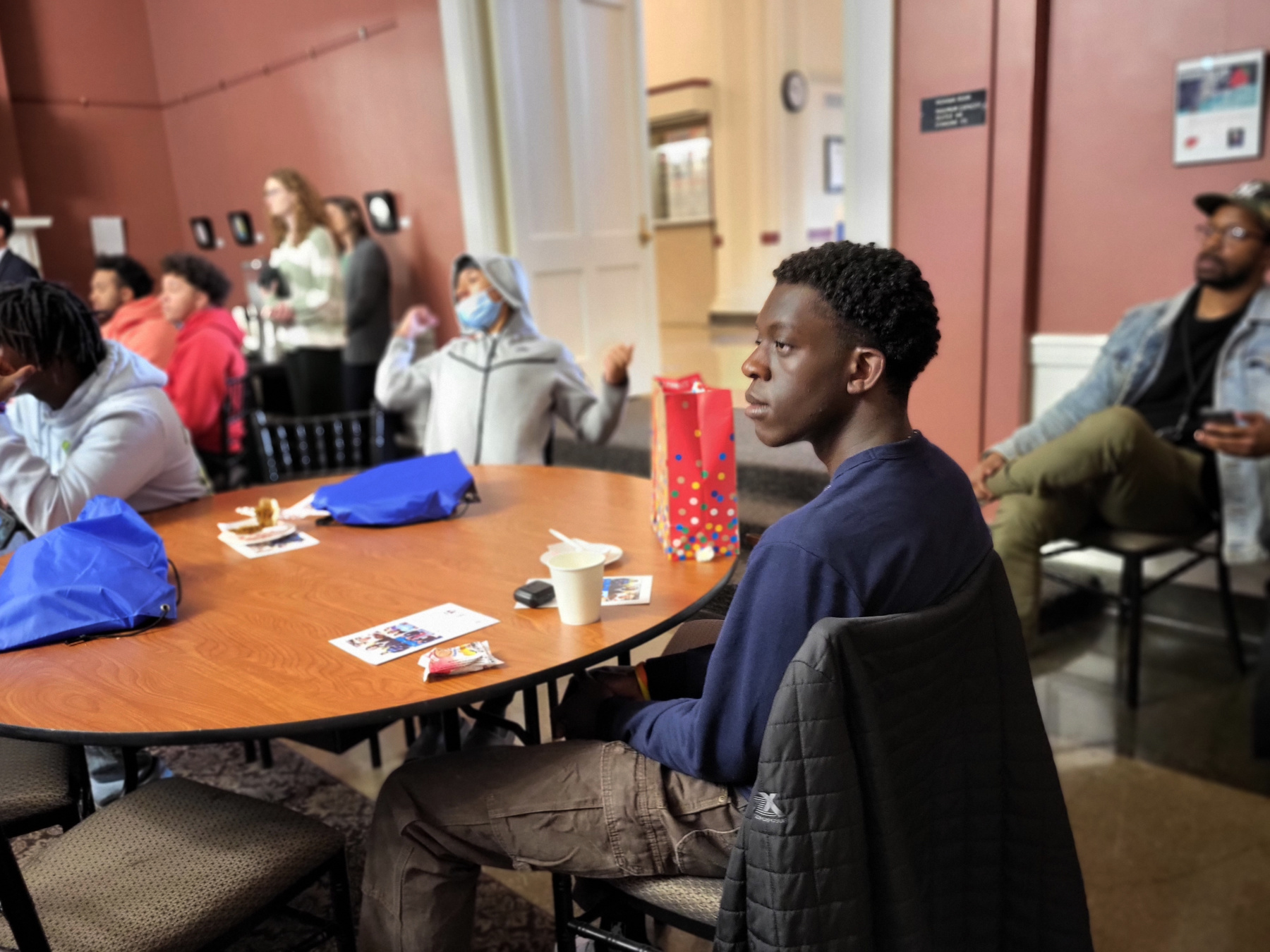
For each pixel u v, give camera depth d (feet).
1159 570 9.96
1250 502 8.20
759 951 3.17
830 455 3.66
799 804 3.07
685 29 28.02
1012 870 3.71
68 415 6.31
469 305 8.70
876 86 10.54
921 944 3.22
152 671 4.17
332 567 5.42
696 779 3.86
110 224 21.13
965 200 10.22
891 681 3.19
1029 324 10.24
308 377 15.89
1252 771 7.32
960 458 10.89
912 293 3.36
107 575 4.65
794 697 3.06
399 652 4.22
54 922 3.75
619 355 8.00
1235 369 8.31
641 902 4.05
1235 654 8.89
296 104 17.98
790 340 3.48
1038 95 9.67
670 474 5.16
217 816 4.40
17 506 5.88
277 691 3.92
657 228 30.12
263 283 15.97
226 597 5.04
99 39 20.95
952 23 9.93
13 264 12.36
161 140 21.99
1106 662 9.23
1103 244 9.66
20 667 4.27
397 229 16.30
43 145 20.66
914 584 3.34
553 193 15.30
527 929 5.96
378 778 7.72
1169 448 8.33
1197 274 8.43
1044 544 8.50
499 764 4.17
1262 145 8.59
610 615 4.52
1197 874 6.20
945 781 3.58
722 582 4.88
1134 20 9.08
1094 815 6.89
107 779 6.75
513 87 14.52
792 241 27.94
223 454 12.27
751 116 27.30
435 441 9.02
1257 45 8.49
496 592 4.92
